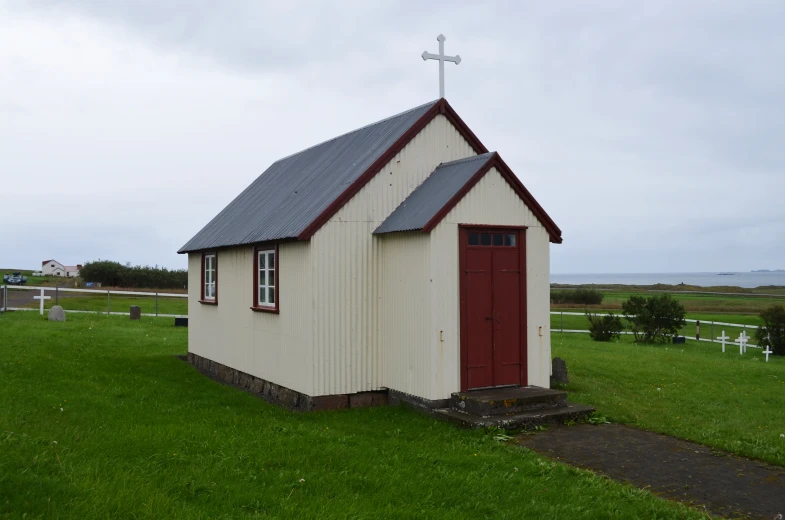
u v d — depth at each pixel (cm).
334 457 918
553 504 770
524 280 1308
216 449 935
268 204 1672
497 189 1275
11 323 2319
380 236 1339
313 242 1271
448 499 776
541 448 1016
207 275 1894
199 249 1841
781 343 2611
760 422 1225
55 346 1877
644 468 921
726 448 1013
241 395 1466
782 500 801
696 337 3048
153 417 1170
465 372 1236
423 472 871
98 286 5219
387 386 1332
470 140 1457
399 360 1293
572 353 2089
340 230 1298
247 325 1577
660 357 2097
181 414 1214
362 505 745
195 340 1936
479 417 1143
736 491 831
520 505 762
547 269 1339
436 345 1208
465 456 946
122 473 797
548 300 1338
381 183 1342
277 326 1416
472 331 1248
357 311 1315
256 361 1523
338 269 1295
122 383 1511
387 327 1327
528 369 1304
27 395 1259
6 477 723
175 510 700
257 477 825
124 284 5359
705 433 1102
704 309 4784
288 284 1362
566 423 1170
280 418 1202
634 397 1437
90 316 2909
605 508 755
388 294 1322
